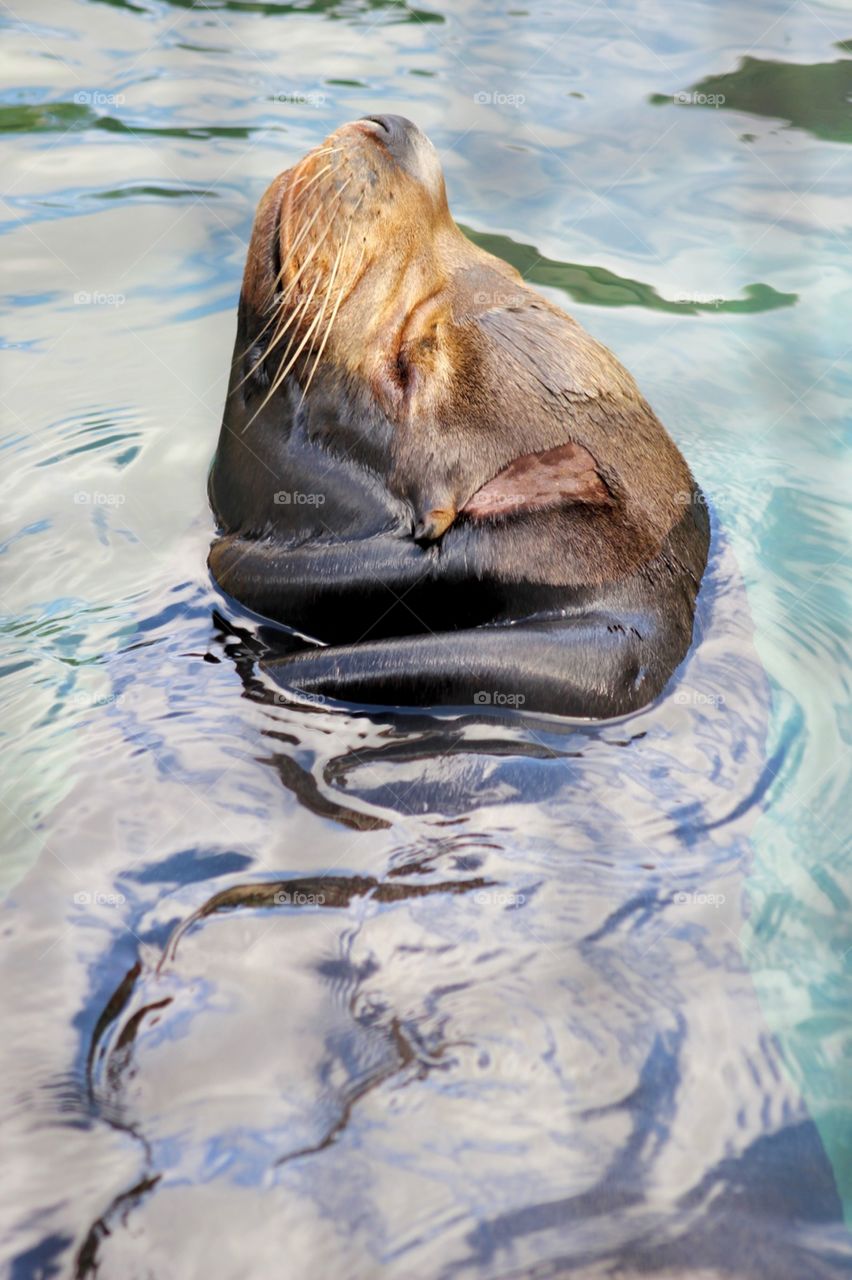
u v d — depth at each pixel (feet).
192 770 11.75
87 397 20.42
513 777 11.89
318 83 29.43
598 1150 8.64
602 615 13.52
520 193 25.59
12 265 23.43
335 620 13.92
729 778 12.41
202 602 14.53
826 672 15.14
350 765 11.94
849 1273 8.06
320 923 10.12
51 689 13.80
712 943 10.44
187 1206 8.06
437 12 33.45
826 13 33.35
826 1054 10.11
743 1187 8.58
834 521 18.28
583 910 10.55
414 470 13.53
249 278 14.38
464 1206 8.17
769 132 27.73
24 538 16.94
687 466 15.35
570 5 33.91
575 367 13.94
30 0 33.47
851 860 12.12
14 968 9.69
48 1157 8.38
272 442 14.12
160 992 9.53
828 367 21.58
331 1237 7.93
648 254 24.00
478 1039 9.32
